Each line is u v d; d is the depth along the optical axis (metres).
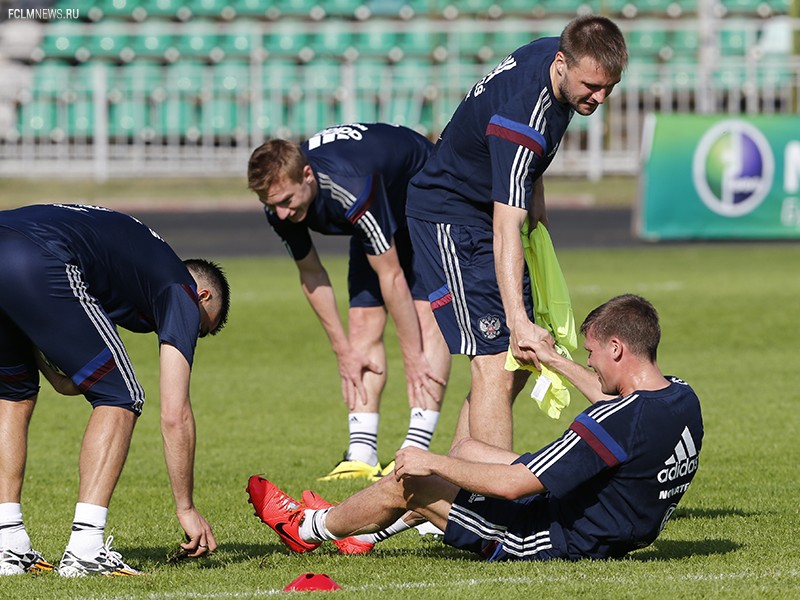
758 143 62.62
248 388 33.16
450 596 13.49
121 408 14.98
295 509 16.34
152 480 22.59
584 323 14.99
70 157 81.25
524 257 17.58
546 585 13.81
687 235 63.59
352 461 23.05
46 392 33.66
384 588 14.00
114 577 14.78
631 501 14.48
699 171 63.25
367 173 20.80
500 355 17.47
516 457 15.10
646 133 63.53
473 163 17.33
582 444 14.20
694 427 14.54
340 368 22.73
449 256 17.70
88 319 14.69
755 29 83.69
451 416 29.38
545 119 16.30
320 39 84.44
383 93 79.81
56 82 80.44
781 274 52.50
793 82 77.12
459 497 15.16
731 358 36.16
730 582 14.08
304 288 22.41
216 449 25.56
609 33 15.56
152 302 15.18
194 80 80.88
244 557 16.33
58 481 22.67
